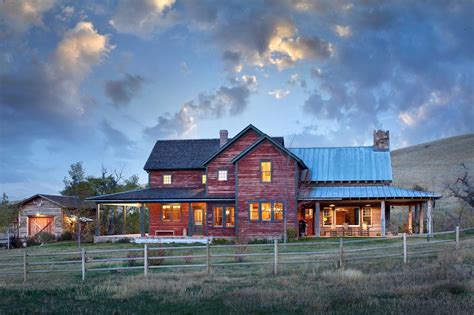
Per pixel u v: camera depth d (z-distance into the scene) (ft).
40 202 188.03
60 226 185.37
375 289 58.39
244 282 67.87
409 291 55.52
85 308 53.52
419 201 144.25
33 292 65.21
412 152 371.97
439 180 261.24
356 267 77.20
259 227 143.74
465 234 131.23
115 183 199.21
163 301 56.03
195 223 161.27
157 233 161.17
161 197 150.30
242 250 98.73
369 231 150.00
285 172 144.25
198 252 109.91
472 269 69.15
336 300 52.65
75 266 92.99
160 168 165.99
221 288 62.95
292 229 139.03
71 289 66.59
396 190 145.28
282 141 164.55
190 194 154.30
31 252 128.98
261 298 54.85
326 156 164.86
